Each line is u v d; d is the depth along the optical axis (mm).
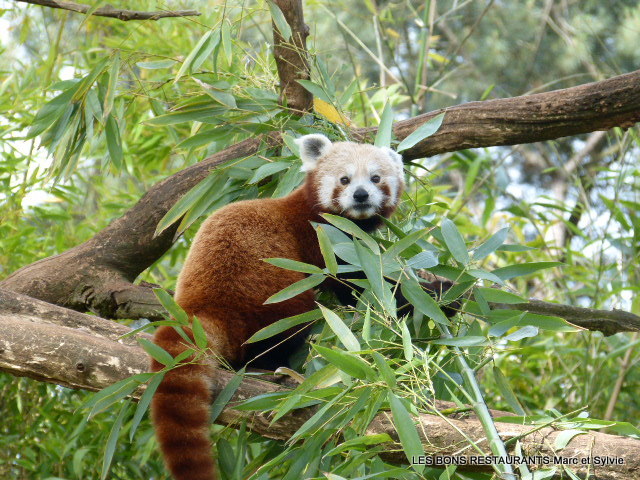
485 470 3957
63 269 6762
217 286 5191
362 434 3947
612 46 12617
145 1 9055
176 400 4375
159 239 6984
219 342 5023
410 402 4023
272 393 4305
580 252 8844
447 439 3986
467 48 13680
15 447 7469
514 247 5086
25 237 8148
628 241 8203
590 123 6352
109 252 6902
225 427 4867
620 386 8047
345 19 12844
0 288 5473
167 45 8570
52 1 6199
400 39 12398
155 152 8859
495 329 4383
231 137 7176
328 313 4137
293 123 6969
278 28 6406
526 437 3873
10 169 7859
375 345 4598
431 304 4527
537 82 13180
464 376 4480
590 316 6738
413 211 6535
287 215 5961
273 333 4535
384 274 4797
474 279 4820
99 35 10312
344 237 5137
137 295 6602
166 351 4496
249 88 6973
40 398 7566
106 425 6941
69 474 7441
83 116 6602
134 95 7211
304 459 4137
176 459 4219
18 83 8586
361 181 6176
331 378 4129
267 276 5316
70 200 8250
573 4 13555
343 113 7312
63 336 4777
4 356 4727
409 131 6941
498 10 13492
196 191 6219
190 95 7512
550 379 8453
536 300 6973
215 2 8969
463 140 6805
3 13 8406
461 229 8766
